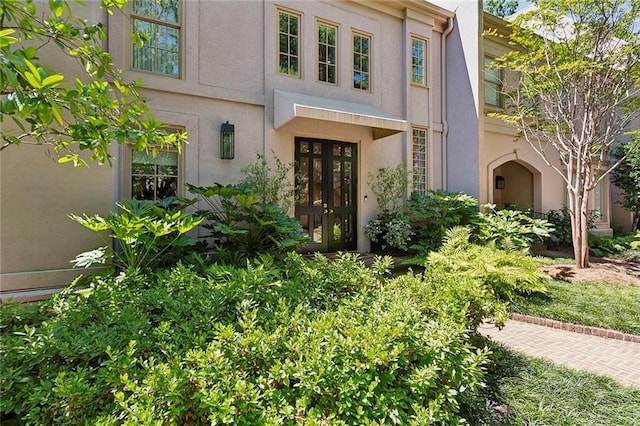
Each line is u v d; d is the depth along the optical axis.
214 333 2.75
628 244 12.91
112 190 6.41
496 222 10.28
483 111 11.53
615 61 9.01
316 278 4.25
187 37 7.73
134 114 4.03
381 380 2.53
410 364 2.74
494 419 3.06
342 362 2.51
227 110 8.26
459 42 11.85
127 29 7.18
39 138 4.12
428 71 11.66
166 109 7.53
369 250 10.37
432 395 2.65
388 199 10.38
